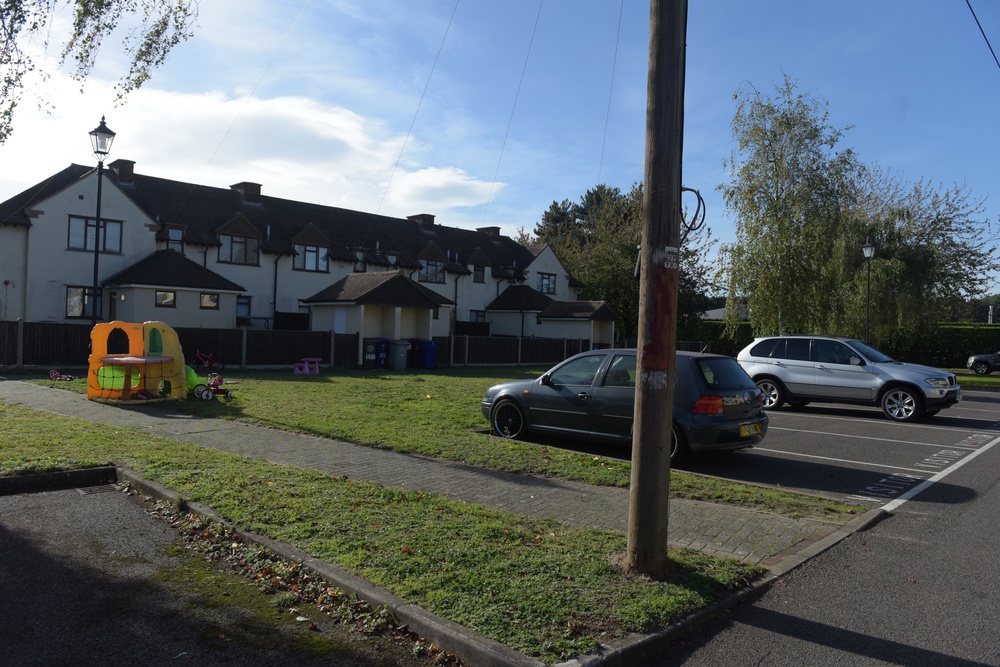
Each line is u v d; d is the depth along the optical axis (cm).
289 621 429
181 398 1410
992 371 3494
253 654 387
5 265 2705
